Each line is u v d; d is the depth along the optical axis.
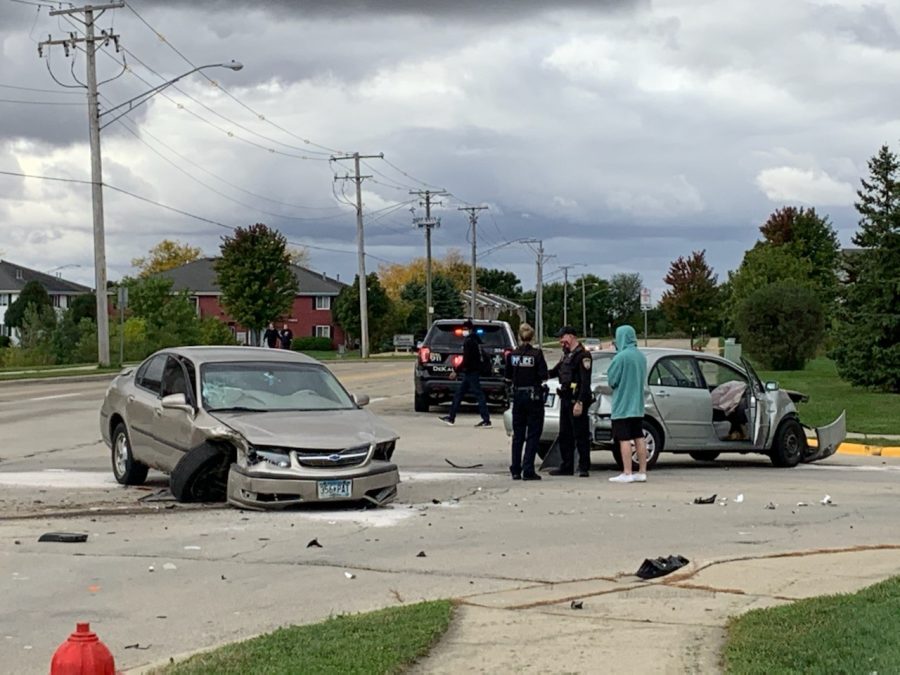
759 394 16.25
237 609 7.65
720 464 17.08
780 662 5.96
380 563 9.05
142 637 6.98
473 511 11.72
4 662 6.44
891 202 32.69
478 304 137.75
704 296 77.62
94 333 57.22
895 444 19.22
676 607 7.43
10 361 53.88
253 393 12.67
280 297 84.81
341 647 6.32
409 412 26.06
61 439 19.81
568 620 7.08
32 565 8.95
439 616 7.05
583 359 14.73
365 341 70.69
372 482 11.60
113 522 10.89
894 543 9.82
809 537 10.16
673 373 15.81
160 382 13.49
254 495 11.34
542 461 16.42
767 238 82.75
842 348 32.69
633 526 10.76
